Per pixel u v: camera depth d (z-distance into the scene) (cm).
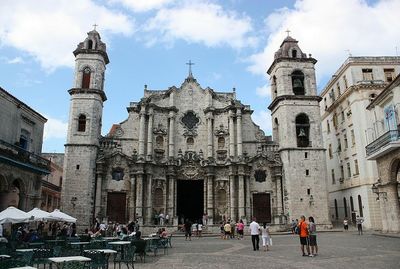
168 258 2091
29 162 3344
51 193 5591
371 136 4728
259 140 5131
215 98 5316
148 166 4738
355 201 4991
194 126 5209
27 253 1567
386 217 3472
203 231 4406
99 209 4503
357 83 4984
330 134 6012
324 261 1847
